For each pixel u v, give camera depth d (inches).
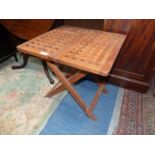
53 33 60.2
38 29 71.0
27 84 72.8
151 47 61.3
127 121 59.3
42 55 46.0
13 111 59.5
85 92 71.6
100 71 39.8
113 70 72.5
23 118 57.1
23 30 74.5
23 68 83.5
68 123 56.9
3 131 52.6
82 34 60.4
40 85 72.9
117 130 55.8
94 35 59.8
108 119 59.6
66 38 56.6
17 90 69.1
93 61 43.6
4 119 56.4
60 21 76.2
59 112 60.6
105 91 70.2
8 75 77.7
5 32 78.2
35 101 64.3
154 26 57.4
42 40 54.4
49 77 74.0
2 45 77.9
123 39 57.4
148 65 65.2
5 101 63.4
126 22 60.3
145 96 71.2
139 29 59.9
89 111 57.4
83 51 48.4
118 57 68.1
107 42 54.5
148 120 60.2
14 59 90.4
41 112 59.9
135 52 64.6
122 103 66.9
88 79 77.7
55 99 66.0
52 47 50.1
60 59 43.9
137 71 68.5
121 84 74.6
